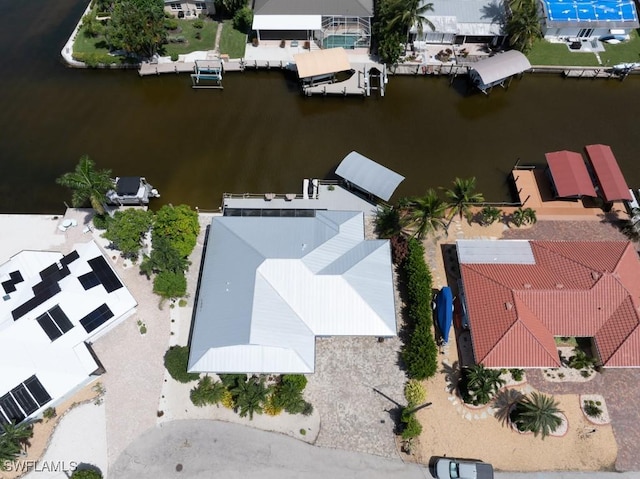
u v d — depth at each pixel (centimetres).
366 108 7844
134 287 5869
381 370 5309
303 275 5325
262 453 4875
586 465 4788
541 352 5038
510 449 4862
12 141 7456
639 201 6581
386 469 4784
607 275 5341
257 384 5016
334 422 5022
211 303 5281
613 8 8288
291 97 7994
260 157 7225
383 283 5444
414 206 6266
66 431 4981
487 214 6272
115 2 8800
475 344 5159
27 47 8775
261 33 8375
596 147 6788
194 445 4909
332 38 8275
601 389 5166
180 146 7381
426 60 8194
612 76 8088
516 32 7819
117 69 8362
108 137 7512
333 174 7000
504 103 7938
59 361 5031
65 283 5388
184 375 5138
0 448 4394
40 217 6531
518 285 5369
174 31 8744
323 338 5484
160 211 5888
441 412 5056
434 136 7481
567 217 6450
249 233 5731
